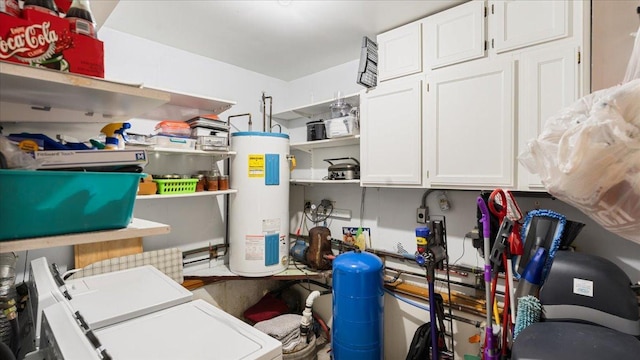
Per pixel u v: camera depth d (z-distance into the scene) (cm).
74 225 64
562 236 136
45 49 59
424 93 186
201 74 255
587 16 132
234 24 202
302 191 307
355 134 227
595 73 124
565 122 74
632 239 69
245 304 278
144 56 222
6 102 73
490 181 160
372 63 209
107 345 89
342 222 275
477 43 166
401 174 196
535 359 90
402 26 198
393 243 240
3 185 55
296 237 308
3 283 129
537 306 117
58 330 76
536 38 148
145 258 212
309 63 274
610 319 104
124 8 182
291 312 281
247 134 239
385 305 229
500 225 144
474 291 198
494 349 138
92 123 95
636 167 58
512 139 153
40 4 59
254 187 238
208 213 264
